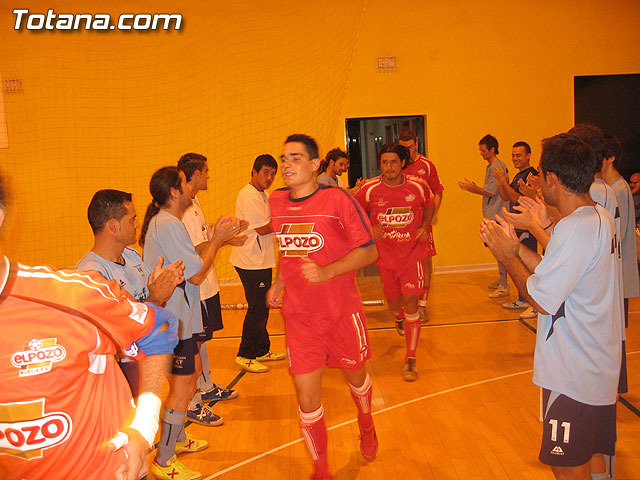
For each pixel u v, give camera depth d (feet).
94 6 27.02
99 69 27.30
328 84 27.86
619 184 12.07
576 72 28.58
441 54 28.04
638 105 29.25
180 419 10.39
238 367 17.24
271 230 16.55
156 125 27.73
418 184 15.31
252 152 28.04
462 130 28.53
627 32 28.53
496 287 25.20
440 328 19.93
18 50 27.02
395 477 10.55
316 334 9.75
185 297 10.41
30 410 4.29
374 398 14.24
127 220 8.20
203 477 10.80
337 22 27.61
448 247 29.22
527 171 22.43
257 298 16.72
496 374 15.43
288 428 12.91
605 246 7.34
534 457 11.04
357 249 9.61
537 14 28.14
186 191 10.98
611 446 7.99
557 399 7.57
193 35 27.37
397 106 28.19
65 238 28.04
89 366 4.65
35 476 4.58
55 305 4.29
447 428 12.44
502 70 28.35
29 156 27.53
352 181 29.01
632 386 14.12
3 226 4.10
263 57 27.61
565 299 7.42
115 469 4.80
